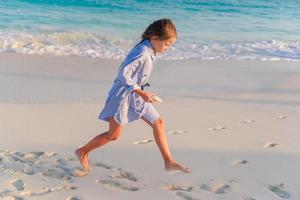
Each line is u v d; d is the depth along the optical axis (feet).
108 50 43.14
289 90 28.78
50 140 17.35
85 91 26.40
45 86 27.14
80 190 13.25
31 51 40.16
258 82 30.81
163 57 39.73
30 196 12.73
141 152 16.35
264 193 13.64
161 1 86.12
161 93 26.55
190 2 87.35
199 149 17.07
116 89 13.34
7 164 14.79
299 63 39.34
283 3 92.73
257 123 20.93
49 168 14.66
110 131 13.79
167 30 12.95
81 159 14.30
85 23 59.52
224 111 22.88
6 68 31.73
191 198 13.08
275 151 17.17
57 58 36.94
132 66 12.87
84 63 35.53
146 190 13.46
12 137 17.44
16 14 62.39
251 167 15.53
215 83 30.07
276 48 48.06
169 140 17.92
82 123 19.65
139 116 13.64
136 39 49.60
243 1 92.58
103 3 79.51
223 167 15.44
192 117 21.42
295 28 64.59
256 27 64.18
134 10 74.79
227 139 18.37
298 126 20.70
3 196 12.62
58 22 58.75
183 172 14.78
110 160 15.51
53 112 21.07
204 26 62.59
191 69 34.40
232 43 50.19
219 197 13.23
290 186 14.17
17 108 21.49
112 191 13.30
